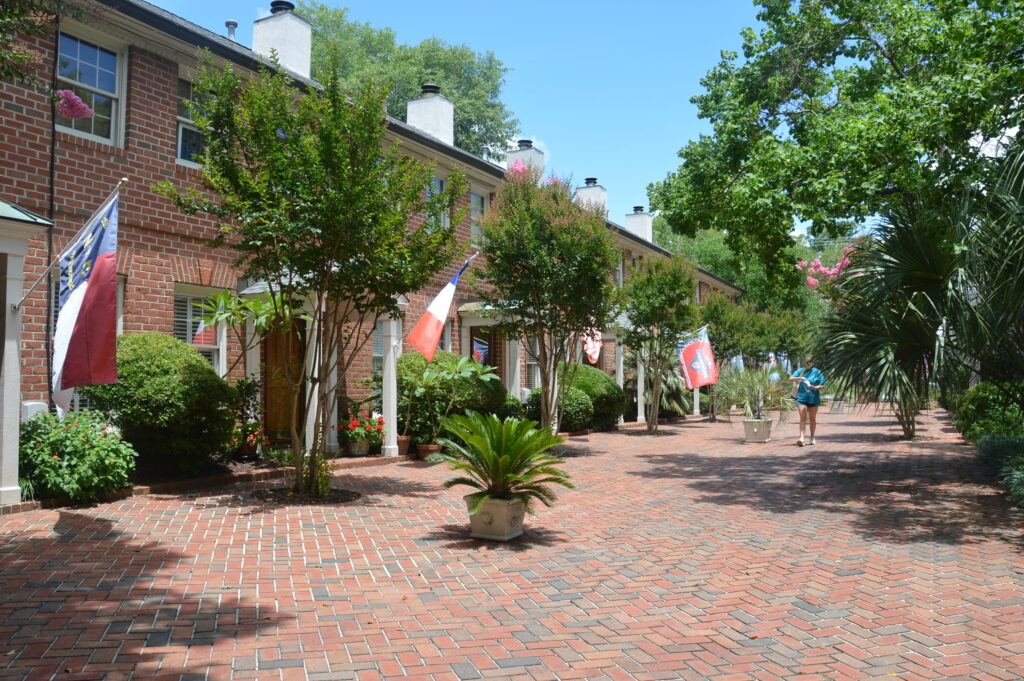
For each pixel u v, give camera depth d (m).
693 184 14.43
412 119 19.41
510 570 6.13
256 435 11.37
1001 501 9.21
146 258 10.59
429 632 4.64
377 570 6.04
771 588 5.68
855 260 9.75
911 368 9.52
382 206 9.16
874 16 12.81
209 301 10.97
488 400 14.73
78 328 7.51
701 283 36.47
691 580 5.90
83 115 9.46
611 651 4.39
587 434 20.06
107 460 8.26
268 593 5.31
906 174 9.38
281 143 8.84
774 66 13.79
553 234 14.49
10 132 9.06
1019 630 4.75
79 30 9.90
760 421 17.78
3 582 5.32
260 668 3.98
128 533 6.93
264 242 8.55
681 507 9.14
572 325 15.02
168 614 4.79
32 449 7.96
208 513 8.01
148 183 10.64
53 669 3.86
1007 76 8.67
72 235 9.67
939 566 6.28
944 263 8.91
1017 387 9.83
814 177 10.50
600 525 8.03
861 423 24.39
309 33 15.29
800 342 32.44
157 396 9.03
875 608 5.20
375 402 14.55
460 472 11.90
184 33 10.77
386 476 11.41
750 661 4.26
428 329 10.42
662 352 21.16
